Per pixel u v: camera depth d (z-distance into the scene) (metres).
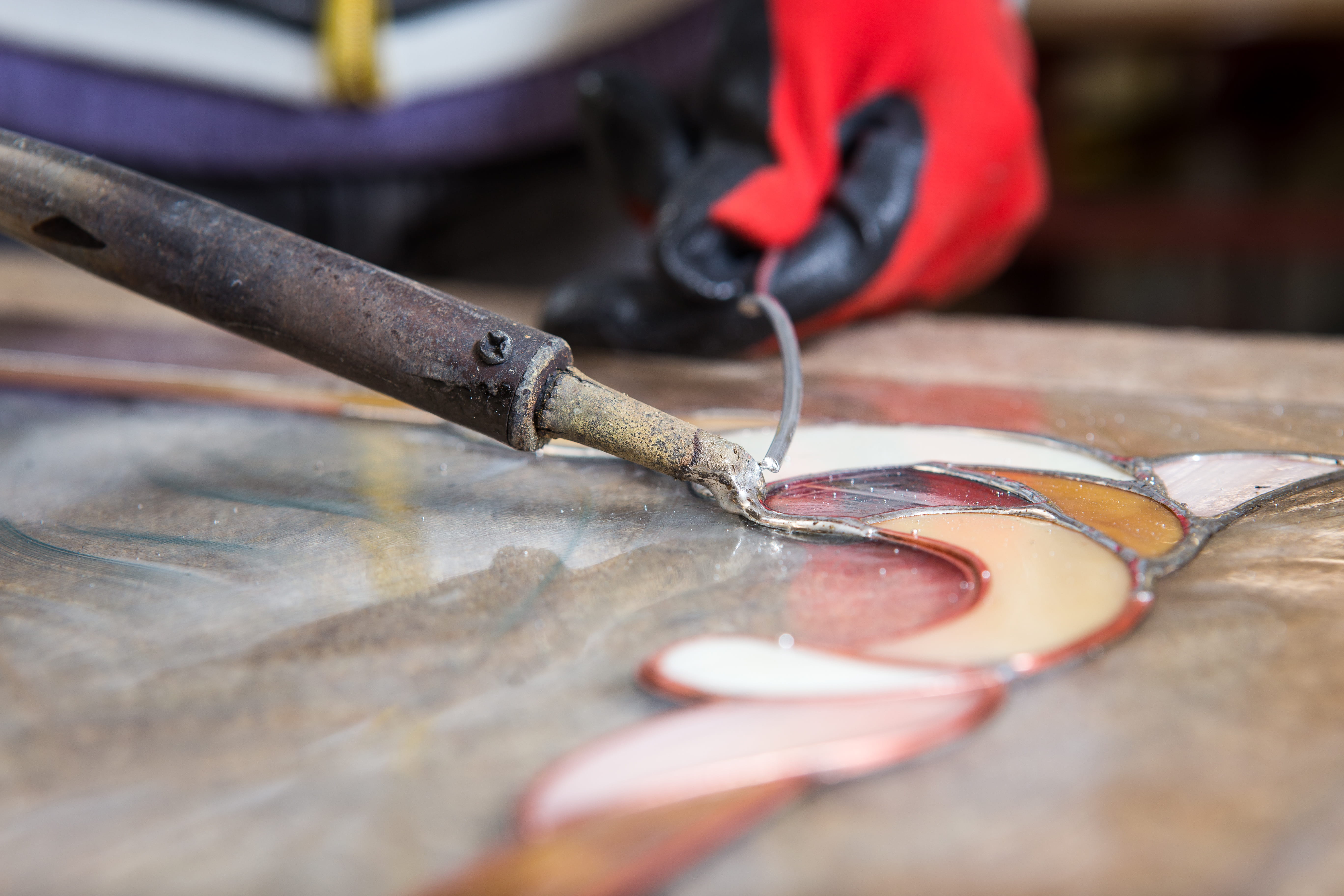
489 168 1.25
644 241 1.36
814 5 0.66
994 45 0.69
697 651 0.44
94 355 0.69
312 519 0.50
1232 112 1.89
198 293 0.50
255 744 0.42
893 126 0.66
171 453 0.56
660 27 0.96
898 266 0.65
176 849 0.40
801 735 0.41
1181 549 0.47
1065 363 0.64
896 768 0.41
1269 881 0.39
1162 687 0.43
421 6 1.05
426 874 0.40
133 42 0.96
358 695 0.43
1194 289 1.96
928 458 0.52
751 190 0.63
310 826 0.41
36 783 0.42
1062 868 0.40
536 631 0.45
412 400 0.49
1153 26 1.52
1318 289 1.91
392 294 0.49
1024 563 0.46
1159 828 0.40
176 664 0.44
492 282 1.39
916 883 0.39
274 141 1.08
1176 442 0.54
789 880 0.40
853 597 0.46
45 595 0.47
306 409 0.59
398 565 0.48
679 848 0.40
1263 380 0.61
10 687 0.44
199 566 0.48
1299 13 1.46
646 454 0.49
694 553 0.48
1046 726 0.42
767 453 0.50
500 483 0.52
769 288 0.63
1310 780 0.41
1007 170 0.70
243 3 1.00
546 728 0.42
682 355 0.65
